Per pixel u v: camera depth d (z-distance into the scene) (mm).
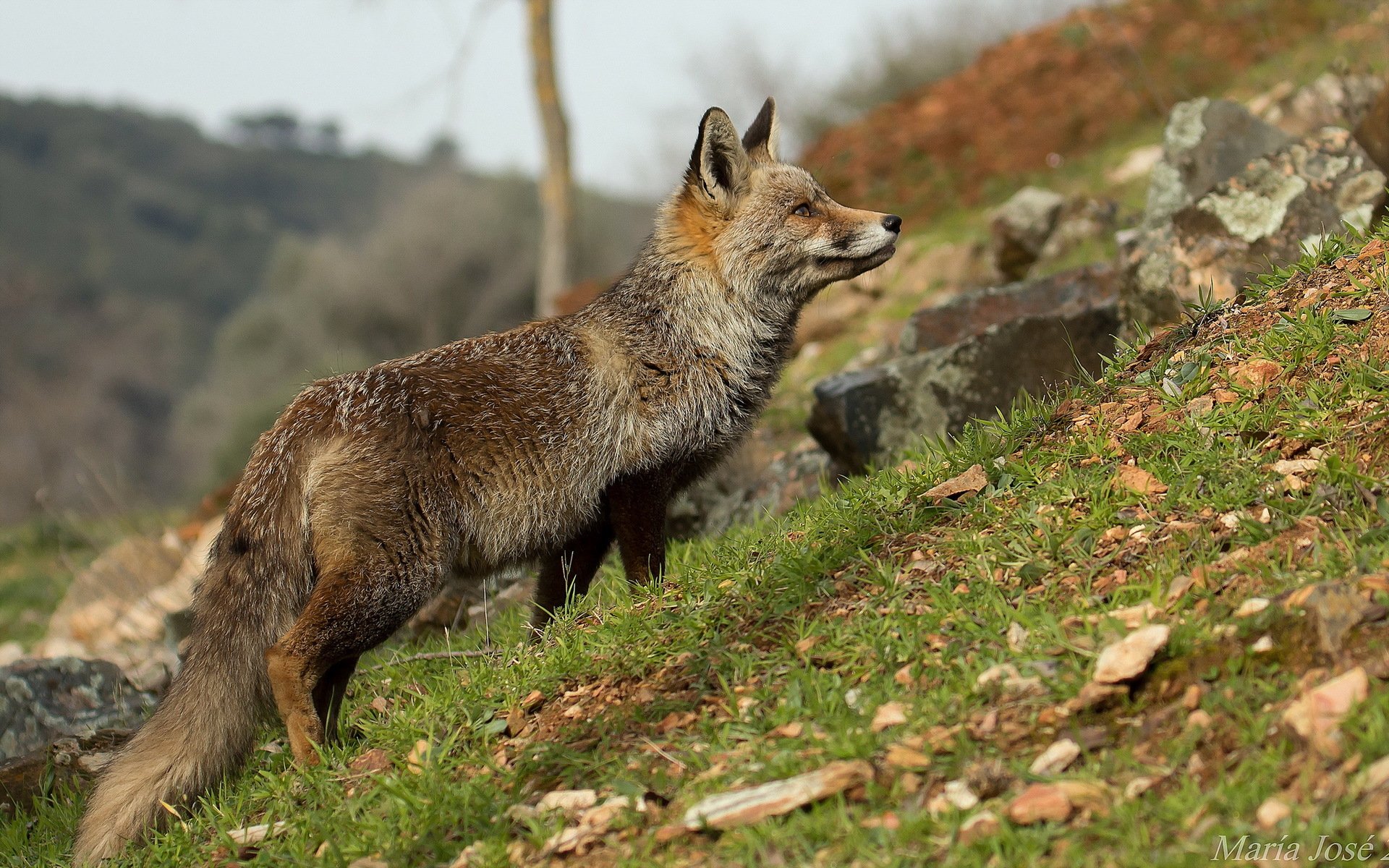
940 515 9469
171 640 17156
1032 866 5699
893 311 24359
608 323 11477
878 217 11875
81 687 13242
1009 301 16344
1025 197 23156
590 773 7688
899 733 6953
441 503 10102
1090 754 6383
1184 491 8391
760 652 8328
